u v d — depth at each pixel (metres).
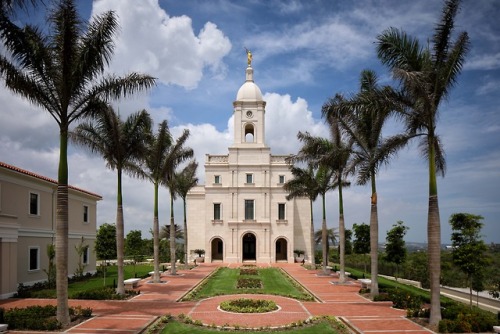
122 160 28.34
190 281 37.38
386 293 27.20
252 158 64.25
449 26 19.34
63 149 19.95
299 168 44.56
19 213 31.75
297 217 66.00
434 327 18.30
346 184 40.88
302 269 50.34
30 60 18.94
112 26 20.00
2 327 17.36
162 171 36.69
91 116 21.66
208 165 64.50
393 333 17.45
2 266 27.05
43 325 18.06
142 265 59.28
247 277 40.31
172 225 43.75
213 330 18.25
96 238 45.69
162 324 19.28
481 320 17.64
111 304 24.77
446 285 41.06
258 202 63.19
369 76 28.12
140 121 28.28
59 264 19.20
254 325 19.16
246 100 65.69
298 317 20.97
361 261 54.84
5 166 29.28
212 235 62.97
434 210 19.38
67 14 18.97
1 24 17.16
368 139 27.58
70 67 19.55
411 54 20.22
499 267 32.31
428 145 20.03
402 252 37.16
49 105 20.08
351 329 18.47
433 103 19.66
